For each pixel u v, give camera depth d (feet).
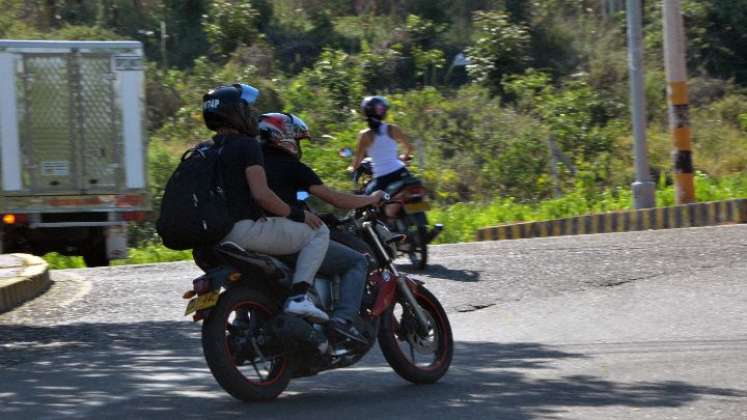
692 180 149.79
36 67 131.85
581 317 78.89
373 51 271.90
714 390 53.98
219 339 50.11
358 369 62.13
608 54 270.87
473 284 93.81
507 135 219.61
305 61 274.57
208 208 49.57
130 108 134.21
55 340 75.31
